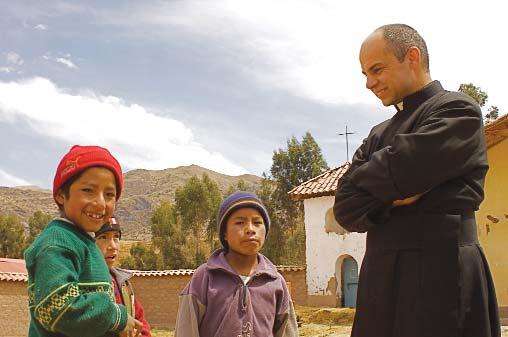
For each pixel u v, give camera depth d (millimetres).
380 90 3400
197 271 3838
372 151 3426
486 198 15719
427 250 2973
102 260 3035
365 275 3203
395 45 3318
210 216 57500
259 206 3871
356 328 3197
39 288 2719
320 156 50062
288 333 3908
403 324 2959
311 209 23656
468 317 2934
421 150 2934
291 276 23391
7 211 160000
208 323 3668
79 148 3094
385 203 3078
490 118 31969
